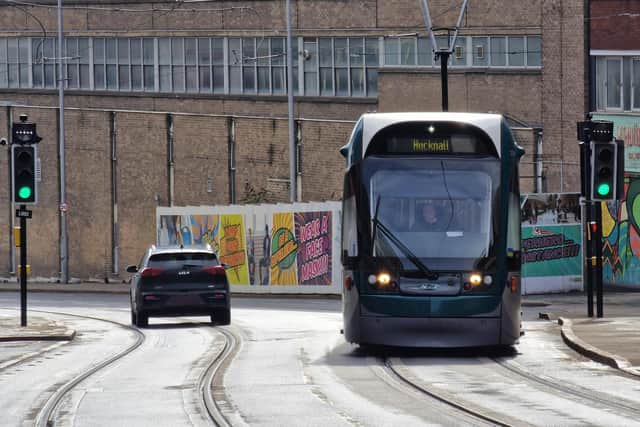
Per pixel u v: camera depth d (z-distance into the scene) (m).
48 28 130.62
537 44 99.44
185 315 60.31
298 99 116.81
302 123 112.19
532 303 76.50
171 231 112.12
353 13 113.25
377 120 40.44
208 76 122.44
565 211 85.75
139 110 125.75
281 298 95.31
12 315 72.38
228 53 121.19
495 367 36.66
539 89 98.81
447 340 39.28
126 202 124.69
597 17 92.62
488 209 39.81
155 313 59.75
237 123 117.06
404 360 39.28
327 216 93.44
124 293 109.94
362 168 40.28
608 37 91.88
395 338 39.38
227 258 104.81
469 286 39.28
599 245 56.38
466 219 39.72
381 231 39.72
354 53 113.81
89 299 99.56
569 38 95.69
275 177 114.50
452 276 39.28
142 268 60.53
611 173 53.31
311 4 116.19
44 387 34.16
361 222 40.00
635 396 29.50
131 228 124.50
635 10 90.38
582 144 54.66
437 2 105.62
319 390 31.58
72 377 36.69
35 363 41.81
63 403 30.39
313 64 116.56
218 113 121.62
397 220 39.78
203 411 28.20
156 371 37.75
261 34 118.94
